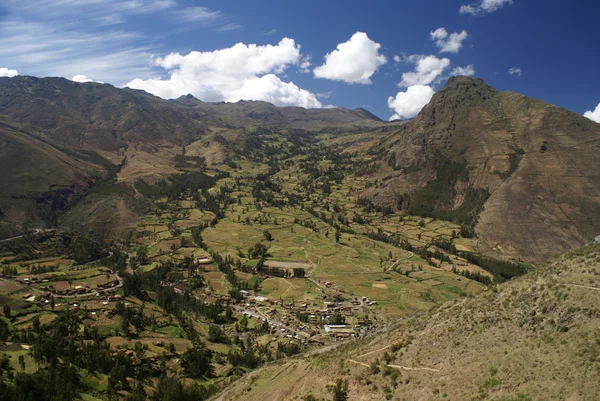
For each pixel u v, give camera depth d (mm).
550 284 57531
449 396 48906
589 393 39250
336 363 72250
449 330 63250
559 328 50000
